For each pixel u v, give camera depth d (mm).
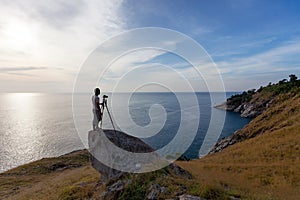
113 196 8094
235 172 16594
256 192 10219
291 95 60219
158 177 8484
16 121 110188
